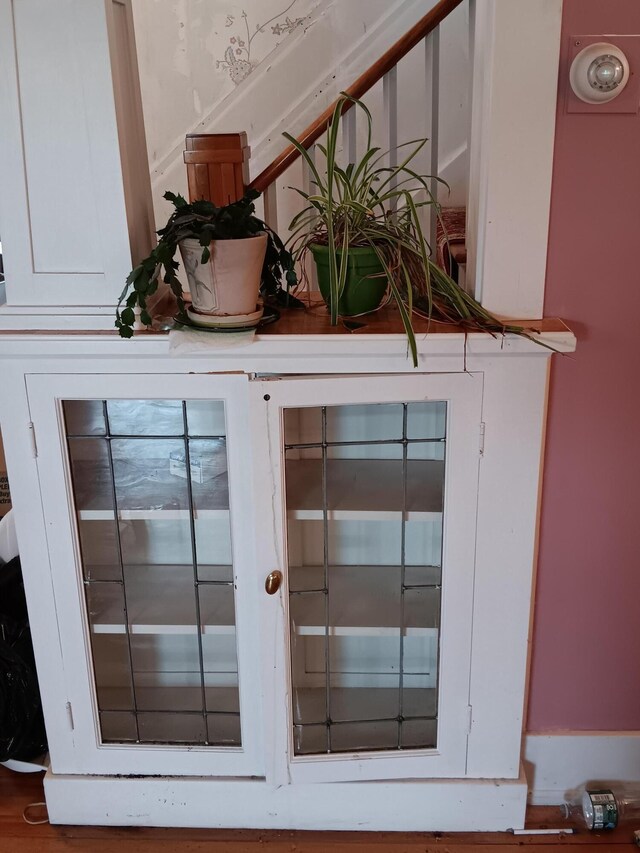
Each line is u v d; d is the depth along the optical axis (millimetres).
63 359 1425
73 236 1383
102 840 1729
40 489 1524
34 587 1598
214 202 1612
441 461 1487
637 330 1460
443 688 1630
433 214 1695
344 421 1449
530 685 1719
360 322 1425
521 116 1310
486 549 1530
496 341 1354
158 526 1583
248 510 1513
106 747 1712
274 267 1496
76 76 1292
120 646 1666
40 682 1666
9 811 1806
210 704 1693
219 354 1385
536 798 1786
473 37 1492
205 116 2764
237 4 2645
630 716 1735
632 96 1306
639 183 1363
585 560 1618
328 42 2662
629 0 1257
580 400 1510
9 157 1342
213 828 1755
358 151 2633
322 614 1600
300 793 1705
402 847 1695
